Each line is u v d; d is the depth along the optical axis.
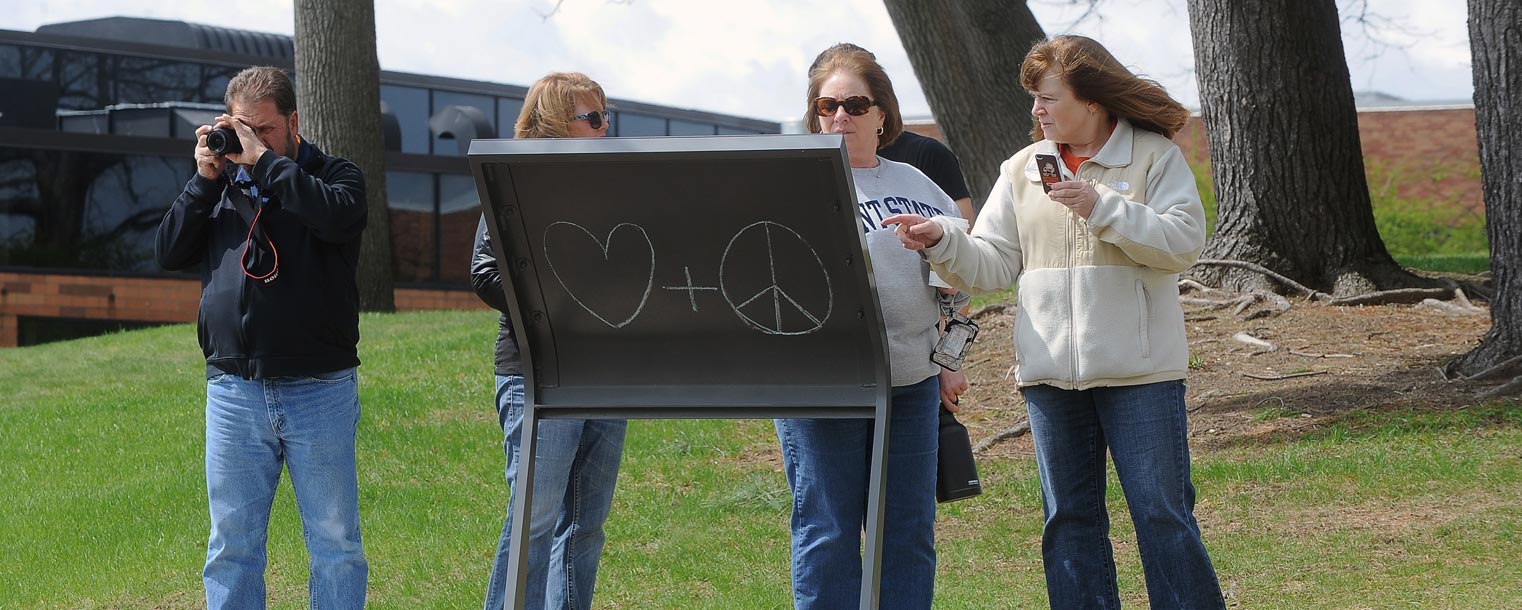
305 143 4.85
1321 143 11.64
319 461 4.67
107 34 24.91
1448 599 5.22
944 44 14.61
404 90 25.78
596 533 4.81
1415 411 8.05
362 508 8.18
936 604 5.81
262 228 4.56
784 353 3.50
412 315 17.39
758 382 3.54
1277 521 6.55
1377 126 32.09
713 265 3.40
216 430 4.65
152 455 9.98
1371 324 10.53
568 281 3.48
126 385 13.17
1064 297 4.18
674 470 8.62
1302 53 11.58
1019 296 4.34
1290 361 9.67
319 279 4.62
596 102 4.73
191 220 4.62
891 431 4.40
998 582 6.14
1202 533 6.52
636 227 3.38
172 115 24.00
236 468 4.64
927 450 4.43
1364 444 7.57
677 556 6.90
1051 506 4.39
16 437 10.88
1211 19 11.91
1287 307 11.04
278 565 7.19
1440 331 10.16
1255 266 11.56
